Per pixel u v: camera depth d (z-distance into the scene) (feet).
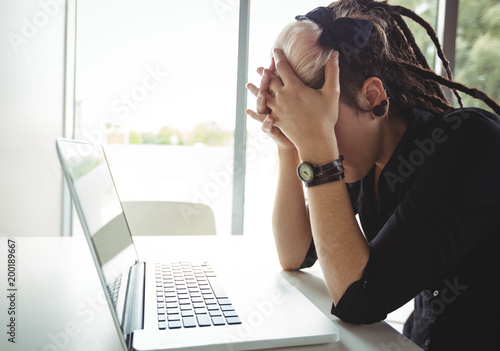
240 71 8.15
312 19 2.45
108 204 2.36
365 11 2.58
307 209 3.02
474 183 1.97
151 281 2.30
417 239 1.96
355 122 2.31
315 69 2.28
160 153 8.75
